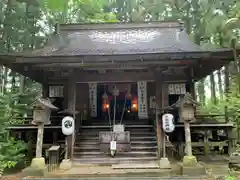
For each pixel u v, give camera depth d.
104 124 11.67
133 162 8.41
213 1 15.05
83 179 6.62
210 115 10.75
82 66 8.88
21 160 8.61
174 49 8.73
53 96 11.02
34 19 17.23
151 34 11.02
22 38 16.67
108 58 8.16
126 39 10.50
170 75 10.11
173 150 9.91
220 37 14.30
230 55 7.99
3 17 14.52
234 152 8.94
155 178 6.65
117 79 9.20
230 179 6.23
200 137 11.65
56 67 9.01
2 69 17.33
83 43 10.23
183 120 7.50
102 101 13.15
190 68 9.91
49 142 10.98
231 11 13.62
